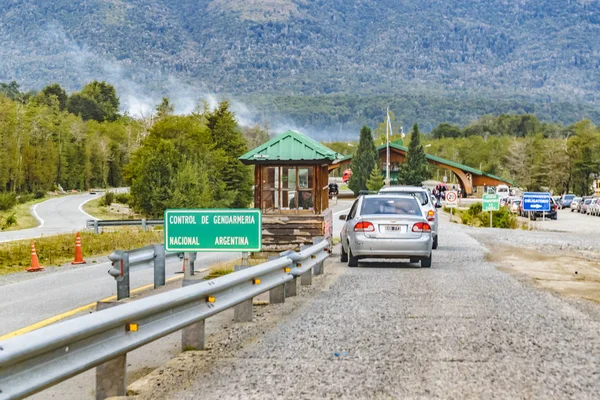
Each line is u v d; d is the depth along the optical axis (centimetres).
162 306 722
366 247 1800
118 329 659
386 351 851
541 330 983
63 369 565
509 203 7831
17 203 8500
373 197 1898
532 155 15425
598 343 897
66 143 13450
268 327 1023
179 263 2255
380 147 13312
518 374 740
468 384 700
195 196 6506
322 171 2302
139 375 792
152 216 6525
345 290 1413
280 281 1193
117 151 15462
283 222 2227
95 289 1623
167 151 6562
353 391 680
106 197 9231
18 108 11900
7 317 1241
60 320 1183
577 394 666
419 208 1869
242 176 8588
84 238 3584
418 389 682
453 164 12975
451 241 2980
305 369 770
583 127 13025
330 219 2431
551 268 1941
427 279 1603
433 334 954
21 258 2697
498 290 1412
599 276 1747
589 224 5441
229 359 827
